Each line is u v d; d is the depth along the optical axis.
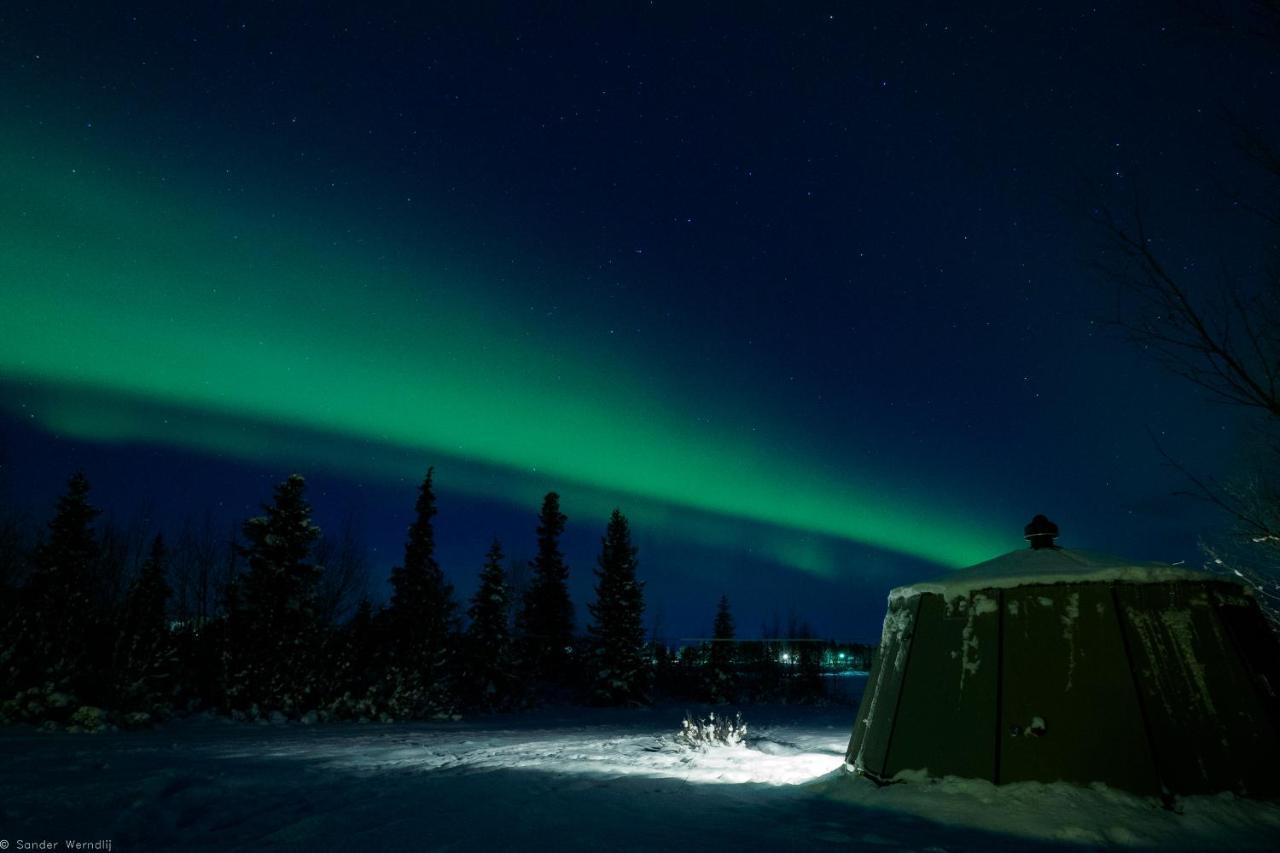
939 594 8.55
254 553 23.22
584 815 6.79
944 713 7.79
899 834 6.14
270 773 8.80
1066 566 8.16
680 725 24.39
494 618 35.56
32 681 16.41
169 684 21.17
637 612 42.75
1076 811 6.45
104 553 22.11
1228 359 6.62
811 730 20.42
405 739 16.30
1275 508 7.09
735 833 6.12
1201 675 7.17
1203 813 6.41
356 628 28.89
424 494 36.12
